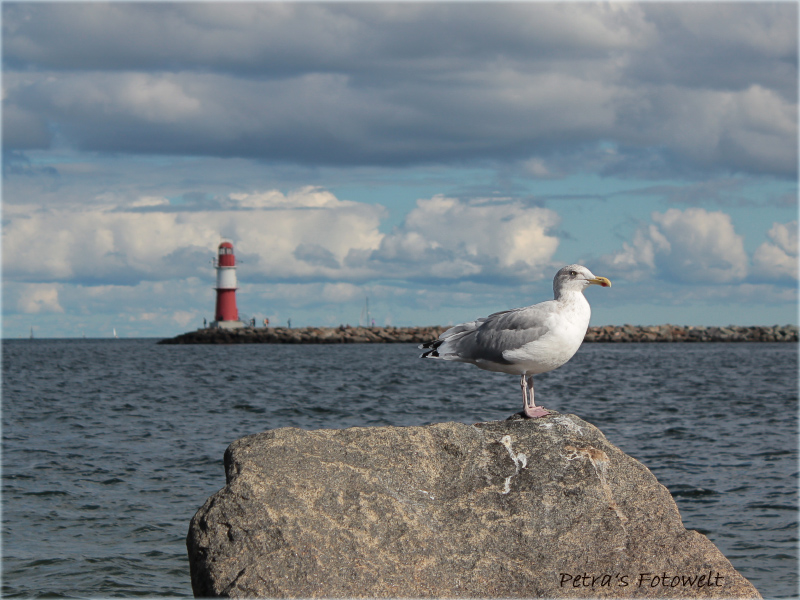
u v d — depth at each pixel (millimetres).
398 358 68500
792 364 59375
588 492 8062
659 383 40656
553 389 36750
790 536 12555
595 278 9156
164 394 35125
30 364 66750
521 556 7516
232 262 109312
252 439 8258
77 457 18609
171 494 15258
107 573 11430
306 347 97312
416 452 8367
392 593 6988
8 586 10914
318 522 7340
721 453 18688
